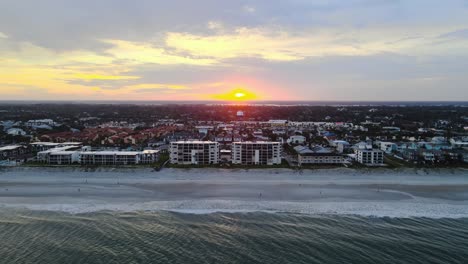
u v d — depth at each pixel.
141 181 112.12
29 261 59.59
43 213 82.06
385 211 84.44
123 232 71.56
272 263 59.66
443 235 71.31
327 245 66.38
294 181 112.69
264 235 70.44
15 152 153.25
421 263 60.22
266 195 96.62
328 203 89.94
